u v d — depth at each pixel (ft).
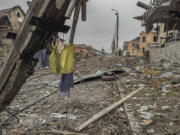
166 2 36.27
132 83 22.18
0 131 9.17
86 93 18.74
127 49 184.44
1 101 6.32
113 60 60.80
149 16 44.96
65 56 5.50
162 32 64.18
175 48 33.06
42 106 14.69
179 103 12.78
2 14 86.38
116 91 19.04
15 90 6.27
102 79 26.12
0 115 12.66
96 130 9.59
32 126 10.46
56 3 4.41
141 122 10.07
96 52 193.57
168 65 32.45
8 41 81.00
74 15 5.24
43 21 4.85
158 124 9.69
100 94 18.07
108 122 10.62
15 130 9.91
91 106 13.94
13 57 5.57
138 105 13.35
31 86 23.84
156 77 24.27
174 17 41.50
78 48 132.36
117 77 27.89
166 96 15.12
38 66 5.41
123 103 14.17
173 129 8.91
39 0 4.80
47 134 9.29
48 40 5.49
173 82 19.20
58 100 16.30
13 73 5.71
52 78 30.17
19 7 91.20
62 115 12.18
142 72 29.76
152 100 14.40
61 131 9.48
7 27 84.58
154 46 53.01
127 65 42.45
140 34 123.85
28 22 5.06
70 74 6.02
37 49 5.58
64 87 6.08
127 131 9.23
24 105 15.16
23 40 5.24
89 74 30.48
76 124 10.50
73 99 16.33
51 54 5.38
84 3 5.54
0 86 6.03
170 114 11.01
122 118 11.12
